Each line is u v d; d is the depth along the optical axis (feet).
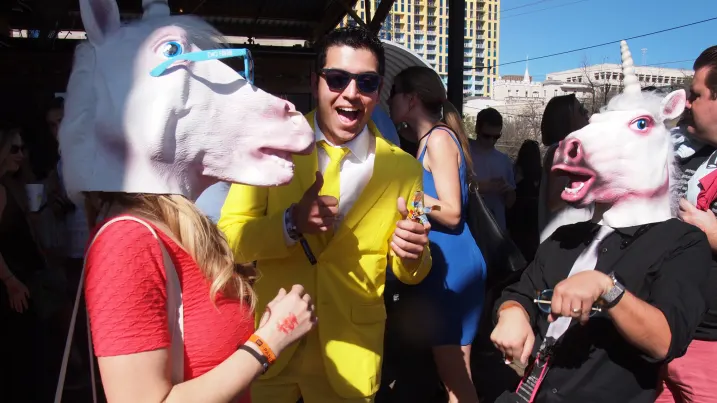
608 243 5.97
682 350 5.21
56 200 11.64
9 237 10.13
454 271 9.41
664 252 5.63
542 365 5.98
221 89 4.55
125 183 4.25
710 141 8.25
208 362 4.36
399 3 341.82
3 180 10.62
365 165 6.98
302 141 4.78
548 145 11.06
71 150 4.34
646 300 5.62
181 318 4.29
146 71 4.31
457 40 17.74
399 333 9.82
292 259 6.79
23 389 10.25
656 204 5.98
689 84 8.41
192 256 4.34
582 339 5.80
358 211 6.87
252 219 6.63
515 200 17.83
